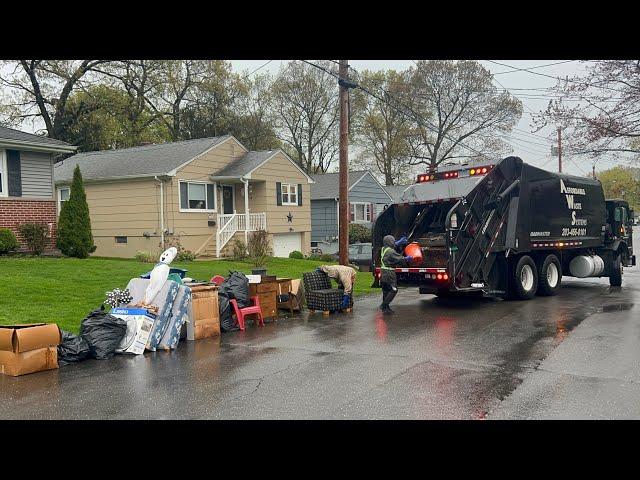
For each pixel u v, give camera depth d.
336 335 10.22
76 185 20.06
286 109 53.22
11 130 20.28
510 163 14.21
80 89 36.69
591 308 12.73
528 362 7.74
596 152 12.82
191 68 43.78
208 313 10.27
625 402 5.90
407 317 12.16
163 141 42.81
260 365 7.94
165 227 24.19
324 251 33.28
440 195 14.02
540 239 14.84
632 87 12.00
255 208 27.69
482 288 13.54
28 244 19.16
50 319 10.42
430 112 49.38
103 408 6.06
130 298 9.54
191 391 6.66
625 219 18.77
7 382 7.23
